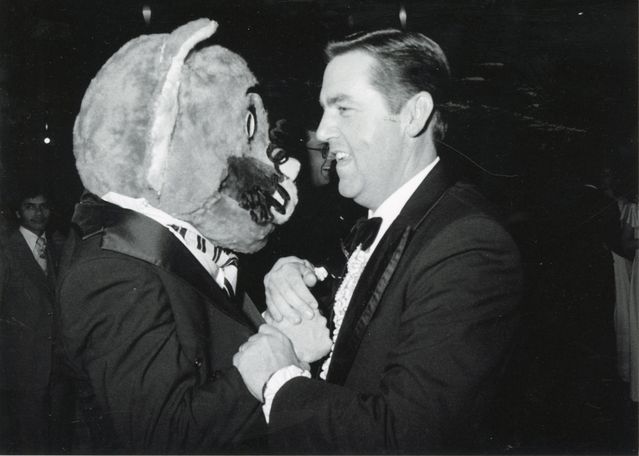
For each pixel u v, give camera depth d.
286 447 1.14
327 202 2.28
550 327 2.55
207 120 1.39
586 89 2.91
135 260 1.28
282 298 1.36
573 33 2.97
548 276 2.57
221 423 1.21
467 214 1.21
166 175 1.35
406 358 1.13
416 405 1.08
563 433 2.38
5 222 2.69
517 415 2.30
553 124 2.82
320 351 1.34
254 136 1.49
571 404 2.50
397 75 1.31
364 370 1.24
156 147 1.32
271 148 1.50
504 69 2.96
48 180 3.18
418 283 1.18
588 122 2.82
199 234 1.45
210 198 1.41
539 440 2.31
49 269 2.69
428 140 1.36
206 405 1.21
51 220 2.81
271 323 1.38
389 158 1.34
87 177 1.37
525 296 1.23
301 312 1.35
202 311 1.36
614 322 2.68
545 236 2.51
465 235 1.17
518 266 1.20
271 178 1.50
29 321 2.62
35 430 2.58
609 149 2.77
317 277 1.48
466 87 2.80
